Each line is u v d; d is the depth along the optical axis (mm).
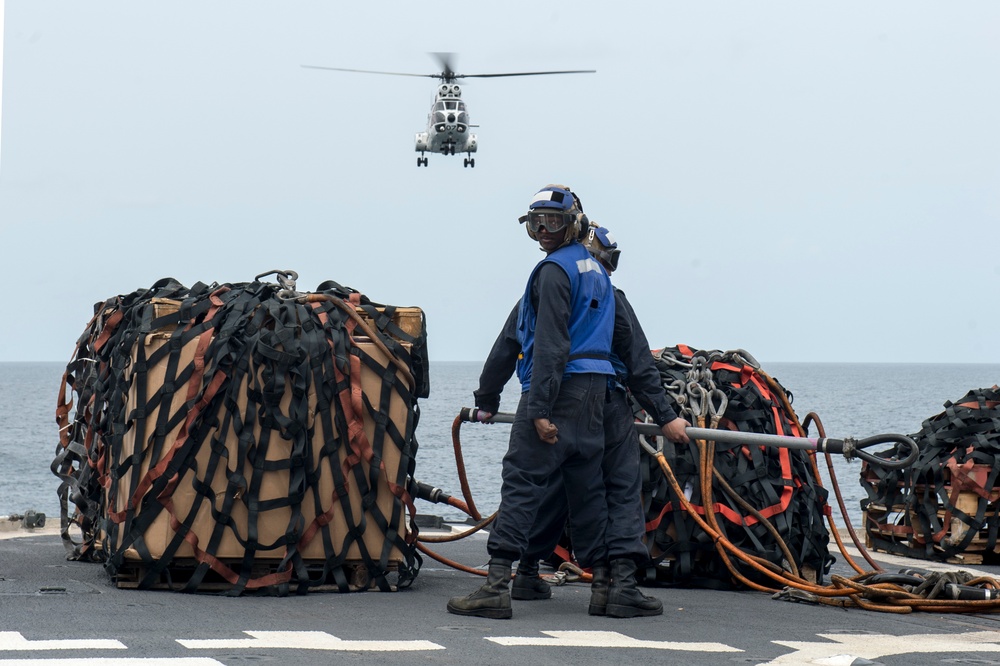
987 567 10094
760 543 7980
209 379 6887
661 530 7949
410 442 7363
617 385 6652
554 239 6508
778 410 8430
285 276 7344
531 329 6461
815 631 6012
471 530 8164
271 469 6934
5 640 5074
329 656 4883
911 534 10820
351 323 7348
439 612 6375
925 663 5102
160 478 6879
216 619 5879
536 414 6223
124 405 7203
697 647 5398
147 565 6902
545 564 8875
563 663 4898
